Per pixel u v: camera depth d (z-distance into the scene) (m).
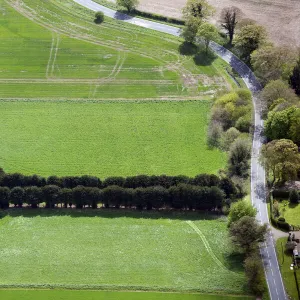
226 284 170.75
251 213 186.00
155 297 167.62
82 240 190.62
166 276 175.00
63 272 178.00
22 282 174.38
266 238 185.75
